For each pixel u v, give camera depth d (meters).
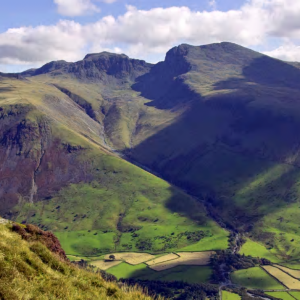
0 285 18.50
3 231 24.88
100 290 22.23
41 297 19.00
